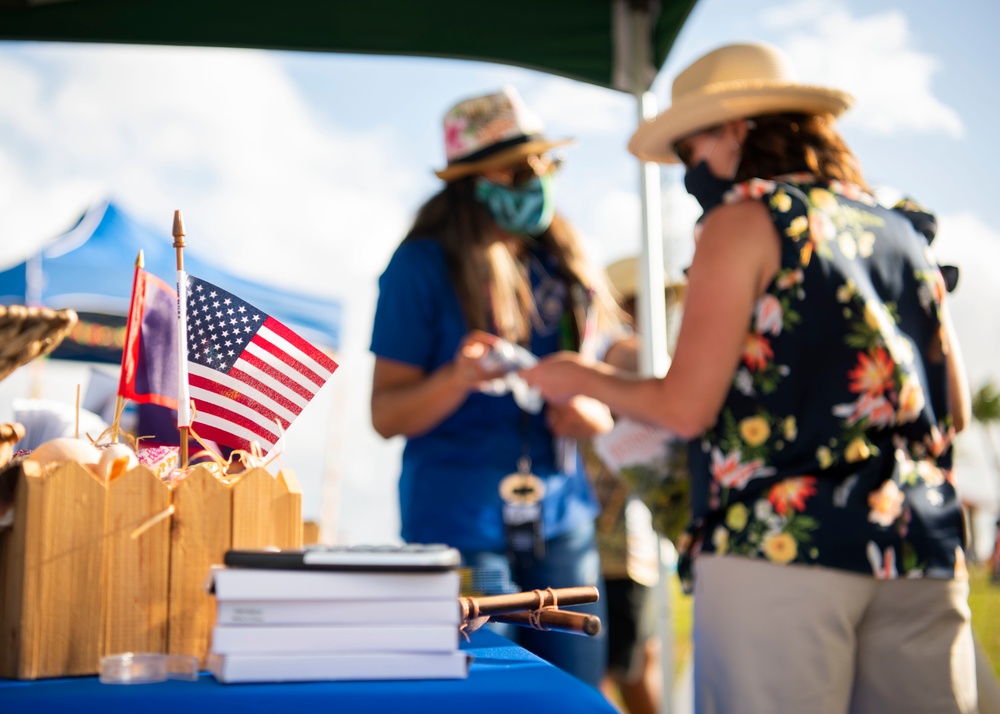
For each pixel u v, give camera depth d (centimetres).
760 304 166
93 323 536
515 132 258
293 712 94
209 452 130
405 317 257
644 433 208
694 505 174
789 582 157
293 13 345
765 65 194
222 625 102
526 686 99
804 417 162
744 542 161
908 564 157
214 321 134
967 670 164
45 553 110
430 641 104
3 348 119
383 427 254
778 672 156
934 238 183
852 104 186
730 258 166
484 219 261
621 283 391
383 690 96
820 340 162
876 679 161
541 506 248
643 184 341
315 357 137
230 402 133
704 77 197
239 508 120
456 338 258
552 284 269
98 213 574
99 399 187
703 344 166
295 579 103
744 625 159
